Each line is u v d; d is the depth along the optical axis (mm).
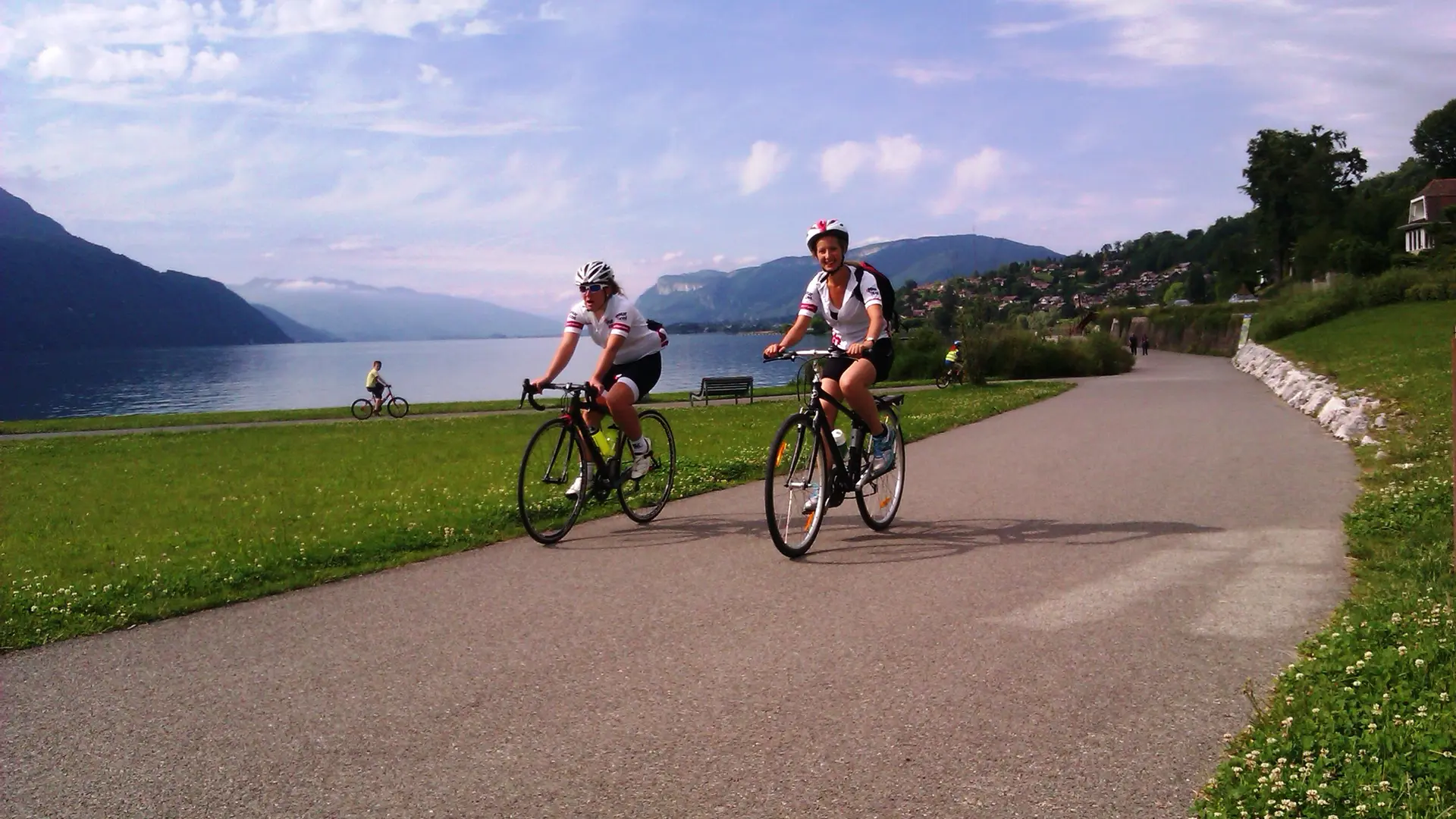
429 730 3646
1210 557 5984
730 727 3574
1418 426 10562
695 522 7832
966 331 48031
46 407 66438
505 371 132000
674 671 4199
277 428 25281
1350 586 5207
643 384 7672
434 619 5168
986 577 5637
